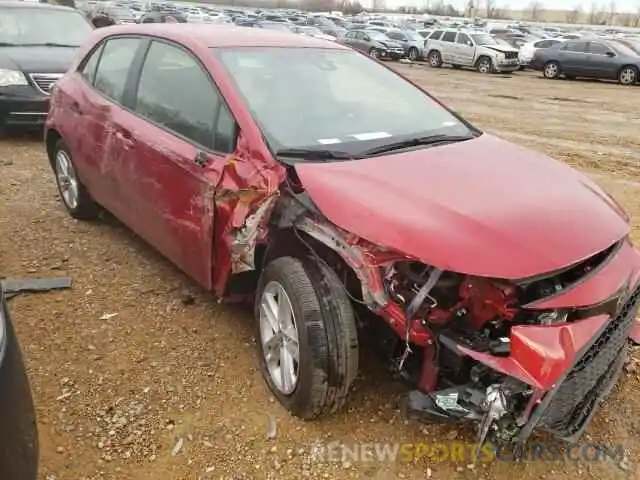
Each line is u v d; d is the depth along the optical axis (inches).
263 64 156.9
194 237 143.5
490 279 104.9
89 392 131.1
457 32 1088.8
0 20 372.2
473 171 129.0
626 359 138.4
